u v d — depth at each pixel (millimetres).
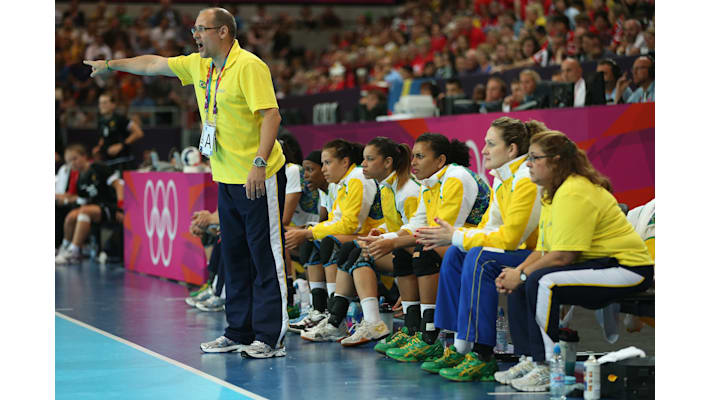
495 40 27188
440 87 23703
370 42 42000
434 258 10961
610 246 9297
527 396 9250
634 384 9016
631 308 9680
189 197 18531
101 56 39344
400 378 10164
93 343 12609
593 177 9336
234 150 11016
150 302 16719
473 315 9898
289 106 31906
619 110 13211
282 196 11344
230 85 10750
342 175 12742
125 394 9555
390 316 12672
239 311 11867
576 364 9688
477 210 11016
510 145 10055
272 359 11344
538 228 10094
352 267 12195
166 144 36375
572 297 9141
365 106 23062
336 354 11633
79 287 18906
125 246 22156
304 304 14367
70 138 34969
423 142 11203
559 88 15414
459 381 9984
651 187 12828
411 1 43906
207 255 18188
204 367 10906
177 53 43750
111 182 23578
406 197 12266
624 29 19688
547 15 27016
